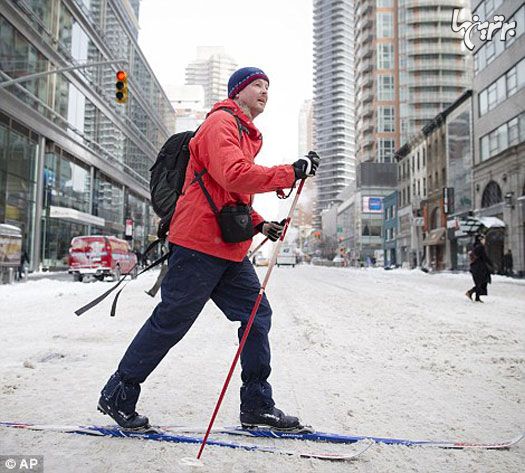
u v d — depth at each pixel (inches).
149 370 97.3
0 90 989.8
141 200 2335.1
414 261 2151.8
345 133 7411.4
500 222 1240.8
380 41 3693.4
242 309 103.3
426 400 127.3
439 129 1876.2
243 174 87.7
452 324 286.8
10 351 190.7
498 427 106.4
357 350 200.1
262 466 83.1
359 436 97.1
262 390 100.9
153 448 90.4
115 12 1819.6
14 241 700.7
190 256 95.0
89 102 1558.8
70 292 553.3
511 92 1268.5
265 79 105.7
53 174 1305.4
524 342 223.1
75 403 118.6
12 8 1042.1
